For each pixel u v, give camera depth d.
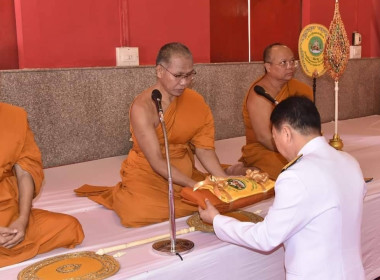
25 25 3.88
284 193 1.68
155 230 2.52
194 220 2.50
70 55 4.13
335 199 1.67
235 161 4.09
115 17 4.34
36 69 3.82
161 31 4.65
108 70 4.21
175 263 2.04
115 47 4.38
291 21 5.94
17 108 2.37
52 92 3.93
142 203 2.60
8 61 3.94
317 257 1.68
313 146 1.76
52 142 3.99
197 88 4.85
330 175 1.69
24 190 2.29
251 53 5.65
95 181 3.56
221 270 2.19
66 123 4.04
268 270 2.34
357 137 4.95
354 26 6.45
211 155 2.94
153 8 4.57
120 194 2.73
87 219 2.72
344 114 6.36
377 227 2.85
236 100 5.18
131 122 2.74
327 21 6.13
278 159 3.45
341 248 1.69
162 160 2.64
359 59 6.42
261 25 5.69
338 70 3.35
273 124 1.83
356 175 1.76
